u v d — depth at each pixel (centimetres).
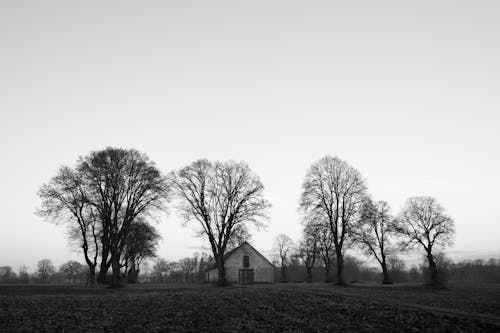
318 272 12750
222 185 5941
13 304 2983
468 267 12794
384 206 8050
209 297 3519
